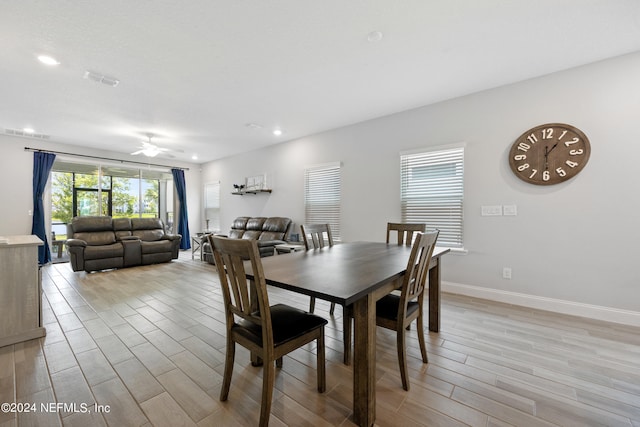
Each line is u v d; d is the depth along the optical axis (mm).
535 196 2883
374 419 1355
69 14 1891
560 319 2590
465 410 1426
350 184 4375
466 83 2992
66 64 2545
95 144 5656
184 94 3227
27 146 5172
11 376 1730
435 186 3541
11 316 2170
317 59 2506
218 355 1987
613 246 2525
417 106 3625
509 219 3023
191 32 2105
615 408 1433
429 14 1938
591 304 2621
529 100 2893
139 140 5332
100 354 1996
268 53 2402
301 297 3348
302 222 5176
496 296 3094
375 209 4082
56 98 3301
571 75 2686
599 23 2043
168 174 7398
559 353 1980
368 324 1313
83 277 4344
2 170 4949
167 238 5715
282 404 1479
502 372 1758
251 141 5441
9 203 5012
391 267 1712
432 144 3529
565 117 2717
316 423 1343
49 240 5484
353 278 1428
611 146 2520
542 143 2816
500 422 1341
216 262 1493
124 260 4977
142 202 6930
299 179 5207
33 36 2125
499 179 3076
